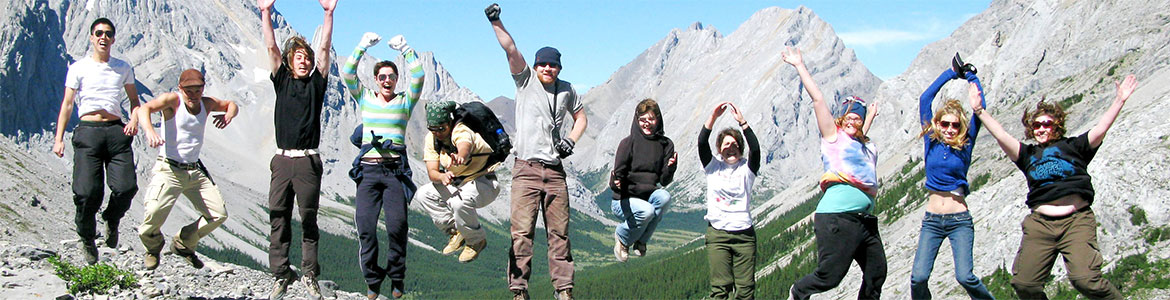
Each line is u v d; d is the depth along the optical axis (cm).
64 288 1622
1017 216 6144
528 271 1441
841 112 1435
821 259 1395
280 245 1460
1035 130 1326
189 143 1502
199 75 1488
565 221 1459
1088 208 1286
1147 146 5553
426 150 1478
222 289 1961
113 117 1508
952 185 1380
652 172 1526
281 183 1438
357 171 1480
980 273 5772
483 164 1485
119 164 1498
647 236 1570
